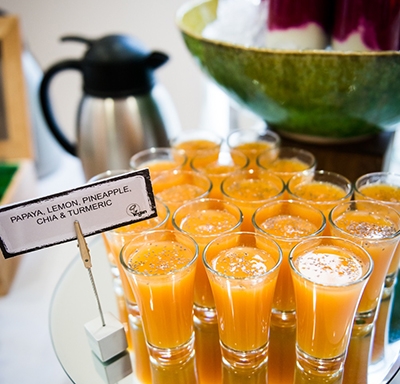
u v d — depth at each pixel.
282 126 0.54
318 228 0.43
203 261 0.38
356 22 0.49
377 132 0.54
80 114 0.65
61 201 0.38
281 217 0.45
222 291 0.38
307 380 0.39
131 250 0.41
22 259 0.64
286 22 0.52
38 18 0.89
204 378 0.40
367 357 0.40
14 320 0.57
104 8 0.89
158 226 0.42
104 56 0.61
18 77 0.67
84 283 0.49
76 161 0.83
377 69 0.44
